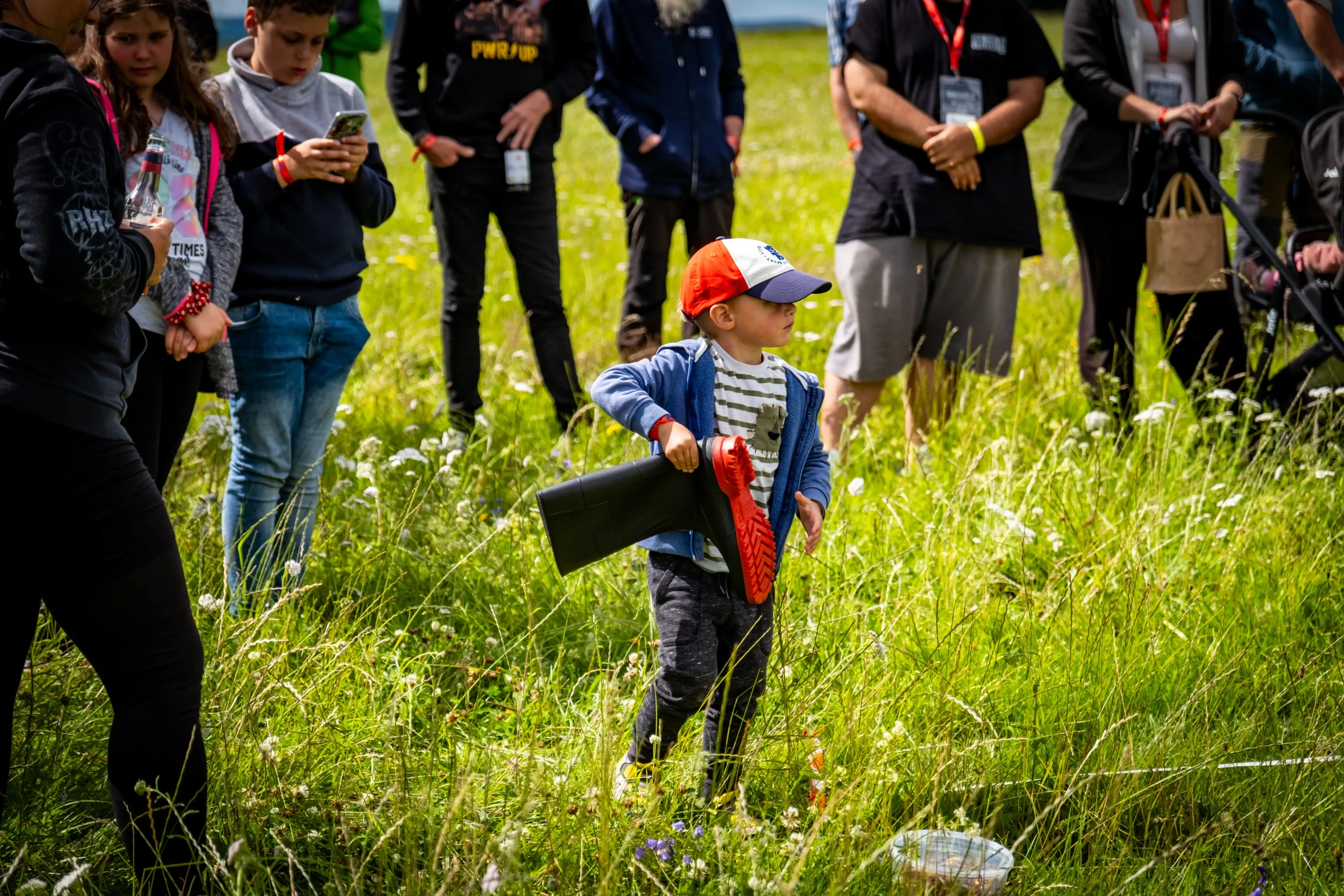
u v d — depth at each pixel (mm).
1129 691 6031
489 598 7000
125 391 4238
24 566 4113
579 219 21984
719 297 5078
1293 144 11000
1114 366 9516
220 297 6359
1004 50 9461
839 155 35000
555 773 5109
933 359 9750
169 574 4215
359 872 4293
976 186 9250
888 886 4531
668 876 4684
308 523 7203
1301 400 9078
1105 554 7301
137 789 4066
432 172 9961
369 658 6023
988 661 6324
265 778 5035
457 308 9992
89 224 3783
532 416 10742
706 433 5109
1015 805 5309
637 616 6879
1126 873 4840
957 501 7695
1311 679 6121
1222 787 5383
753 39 124750
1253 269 9695
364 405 10750
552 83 9992
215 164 6367
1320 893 4754
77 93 3834
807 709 5527
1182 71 9664
